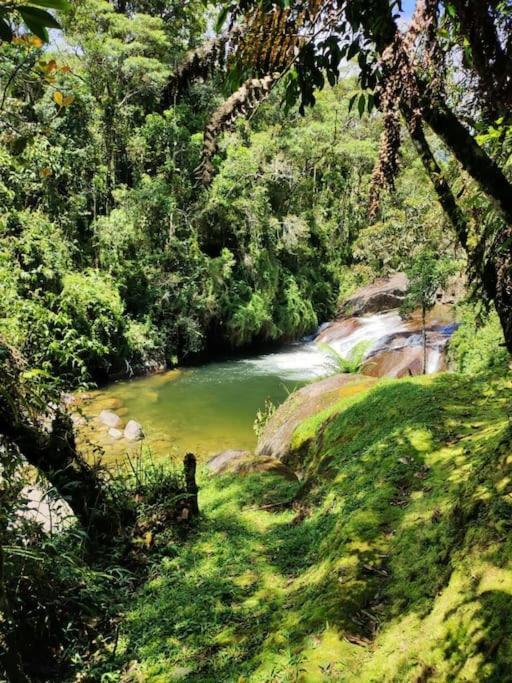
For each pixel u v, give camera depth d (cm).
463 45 137
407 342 1184
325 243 2011
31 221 930
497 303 218
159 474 450
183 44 1475
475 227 214
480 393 445
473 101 170
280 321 1717
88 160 1230
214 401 1102
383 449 379
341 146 1620
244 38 134
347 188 1930
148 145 1402
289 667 198
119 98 1393
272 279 1664
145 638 272
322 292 1992
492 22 121
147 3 1431
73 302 1023
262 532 387
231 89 141
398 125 117
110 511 367
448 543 216
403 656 174
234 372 1366
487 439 324
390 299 1712
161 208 1331
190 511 407
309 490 418
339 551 268
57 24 75
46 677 238
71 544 311
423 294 865
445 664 160
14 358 271
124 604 307
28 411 277
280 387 1223
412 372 950
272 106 1102
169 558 360
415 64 115
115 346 1217
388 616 205
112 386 1182
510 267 209
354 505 324
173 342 1420
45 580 262
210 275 1449
